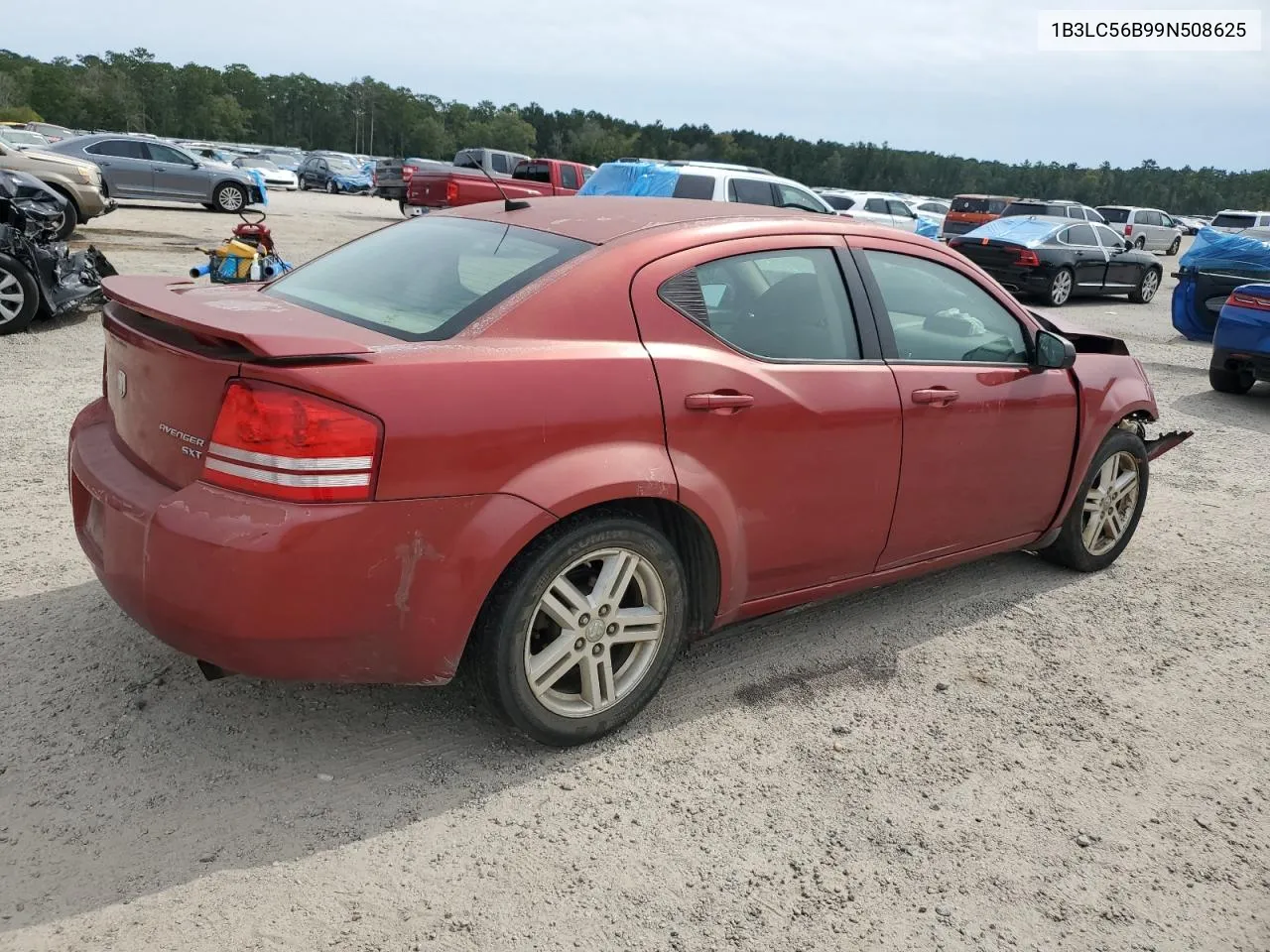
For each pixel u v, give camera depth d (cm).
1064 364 402
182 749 282
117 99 13875
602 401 273
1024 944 234
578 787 280
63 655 326
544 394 263
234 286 337
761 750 305
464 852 250
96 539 273
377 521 241
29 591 371
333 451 234
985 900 247
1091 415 430
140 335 259
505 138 16638
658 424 285
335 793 269
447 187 2145
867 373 341
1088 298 1845
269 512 234
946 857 262
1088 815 285
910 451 355
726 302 312
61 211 919
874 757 307
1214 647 404
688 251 308
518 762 289
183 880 233
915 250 376
